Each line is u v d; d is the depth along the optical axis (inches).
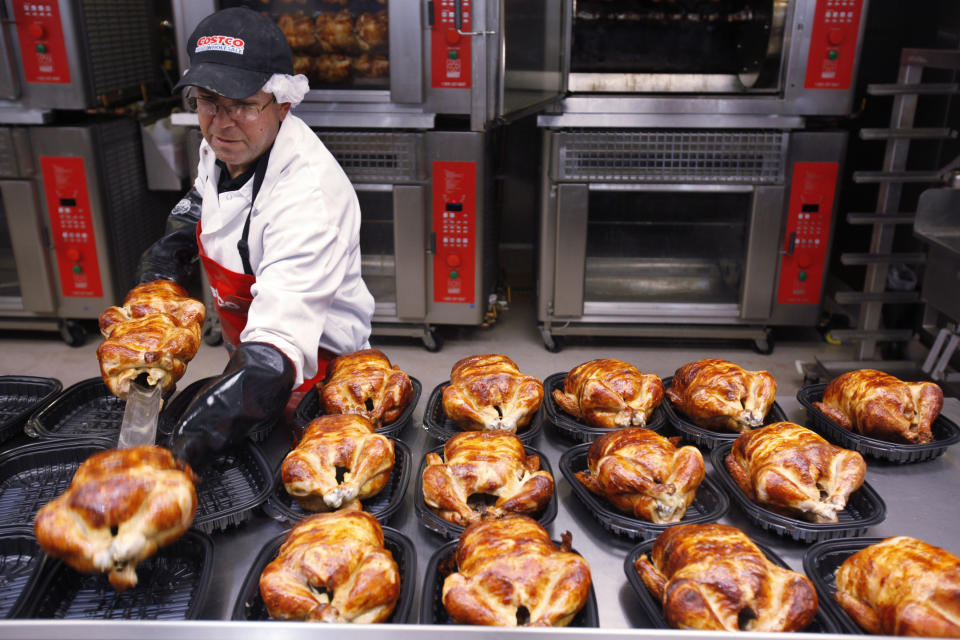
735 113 141.3
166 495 40.5
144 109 169.0
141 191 170.1
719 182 146.5
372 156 144.8
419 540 49.3
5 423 58.6
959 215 105.8
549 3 127.0
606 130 145.3
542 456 55.6
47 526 39.2
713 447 58.9
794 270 153.3
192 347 60.4
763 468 50.1
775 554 45.9
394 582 40.4
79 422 62.4
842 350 167.5
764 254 151.9
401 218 149.1
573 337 174.6
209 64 58.7
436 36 131.7
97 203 152.6
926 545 41.8
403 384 59.9
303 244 62.1
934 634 36.7
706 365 62.9
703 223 153.5
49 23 138.9
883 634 39.5
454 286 155.4
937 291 112.2
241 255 69.6
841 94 139.8
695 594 38.5
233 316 76.2
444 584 40.8
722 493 52.4
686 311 158.2
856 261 134.9
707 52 154.4
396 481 54.4
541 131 148.9
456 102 136.6
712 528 44.2
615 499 49.9
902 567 39.9
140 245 170.2
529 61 121.9
